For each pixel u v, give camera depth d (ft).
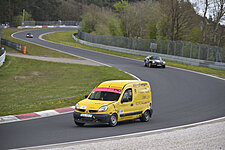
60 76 151.53
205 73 175.63
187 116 72.13
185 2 327.06
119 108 58.49
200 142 45.52
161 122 64.28
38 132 51.90
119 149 40.50
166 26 360.07
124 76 151.64
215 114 75.15
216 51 212.84
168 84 131.64
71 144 42.88
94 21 586.86
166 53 261.44
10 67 172.04
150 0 435.94
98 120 55.47
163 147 42.19
